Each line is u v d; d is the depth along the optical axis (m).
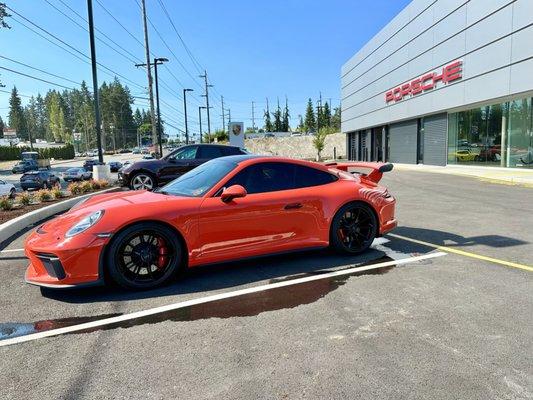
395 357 3.00
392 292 4.27
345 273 4.90
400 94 30.94
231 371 2.86
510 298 4.07
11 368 2.96
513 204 10.09
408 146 30.98
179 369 2.90
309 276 4.82
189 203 4.62
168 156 13.07
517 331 3.38
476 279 4.62
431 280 4.61
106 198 5.04
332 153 65.12
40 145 132.25
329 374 2.80
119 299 4.23
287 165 5.34
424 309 3.83
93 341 3.35
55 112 159.38
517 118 19.38
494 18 19.64
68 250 4.10
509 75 18.70
